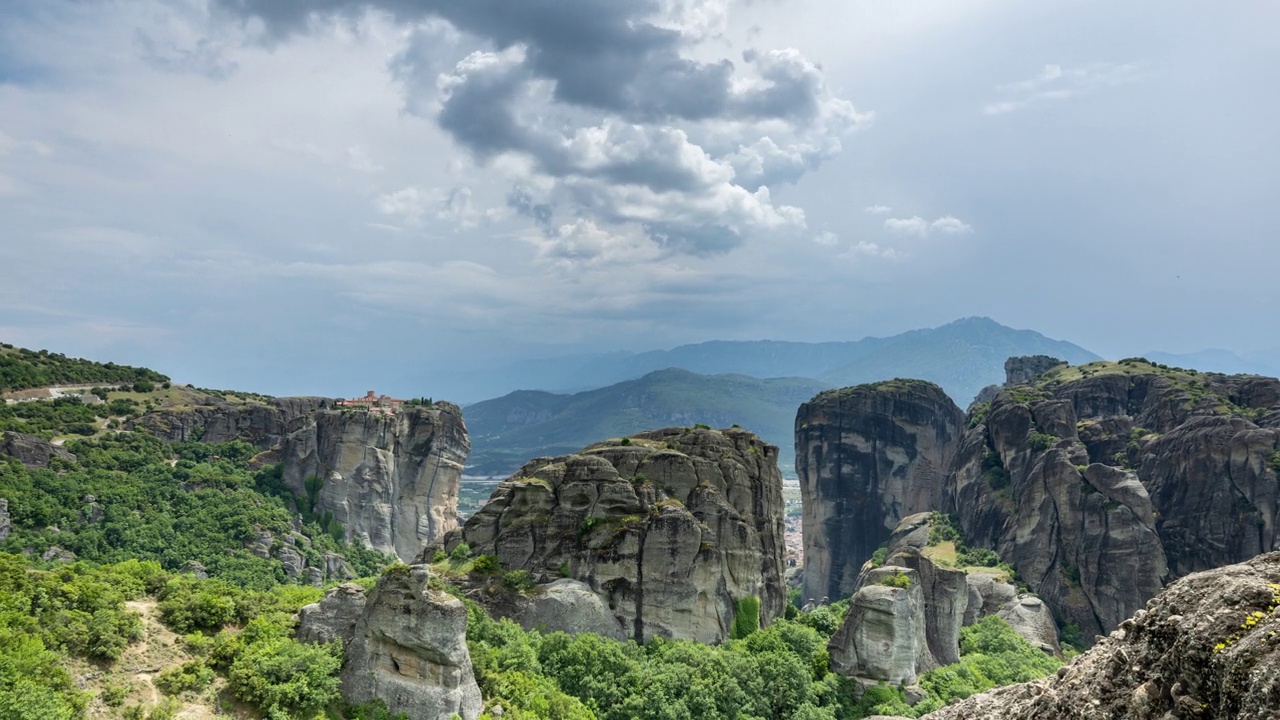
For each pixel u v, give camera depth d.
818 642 110.94
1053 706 36.56
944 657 123.62
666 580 108.62
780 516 132.50
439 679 70.25
